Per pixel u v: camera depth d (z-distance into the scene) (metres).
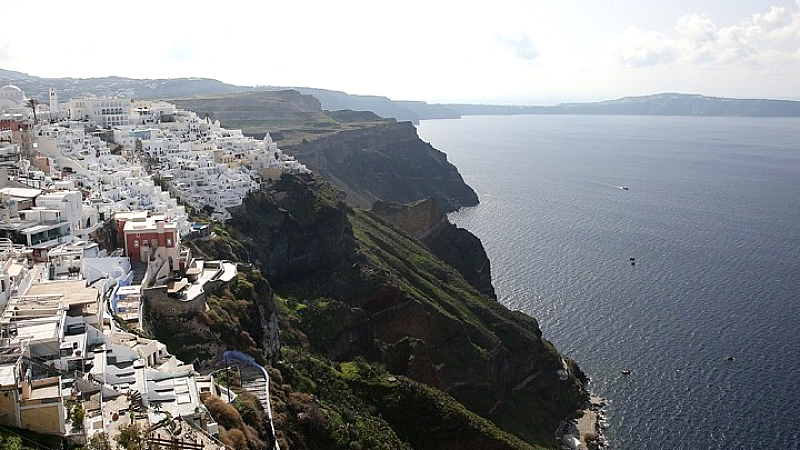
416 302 169.00
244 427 76.19
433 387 144.62
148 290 103.88
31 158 153.75
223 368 97.12
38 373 68.25
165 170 180.75
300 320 149.50
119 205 139.38
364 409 116.69
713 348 184.25
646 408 159.50
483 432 123.12
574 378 172.75
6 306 80.44
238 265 130.75
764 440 144.38
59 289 88.50
